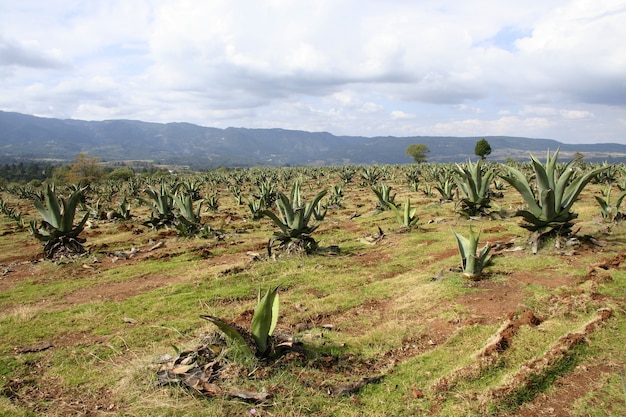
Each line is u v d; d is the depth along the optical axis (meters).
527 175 22.14
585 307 4.87
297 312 5.59
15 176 83.25
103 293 7.10
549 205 7.25
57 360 4.45
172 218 14.26
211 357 3.92
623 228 8.89
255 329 3.92
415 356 4.19
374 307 5.70
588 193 17.59
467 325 4.70
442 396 3.47
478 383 3.62
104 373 4.09
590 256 6.88
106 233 14.32
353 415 3.29
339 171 49.22
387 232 11.12
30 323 5.62
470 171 11.91
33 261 10.04
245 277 7.41
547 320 4.69
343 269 7.69
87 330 5.33
